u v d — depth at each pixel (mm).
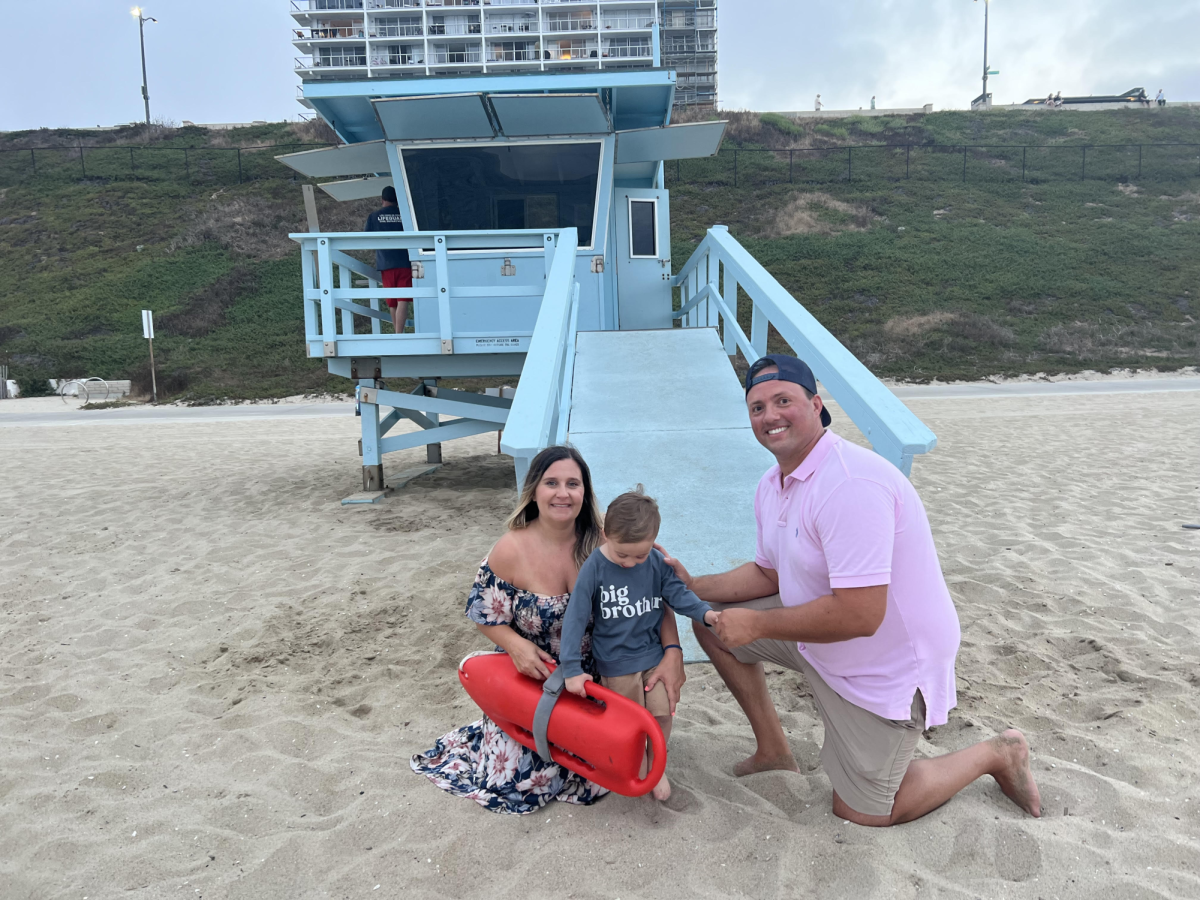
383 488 8164
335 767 2883
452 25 77812
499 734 2631
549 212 8805
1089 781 2600
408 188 8641
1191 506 6664
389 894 2148
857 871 2152
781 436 2279
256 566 5652
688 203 34344
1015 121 43156
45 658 4086
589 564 2398
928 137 41281
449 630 4352
